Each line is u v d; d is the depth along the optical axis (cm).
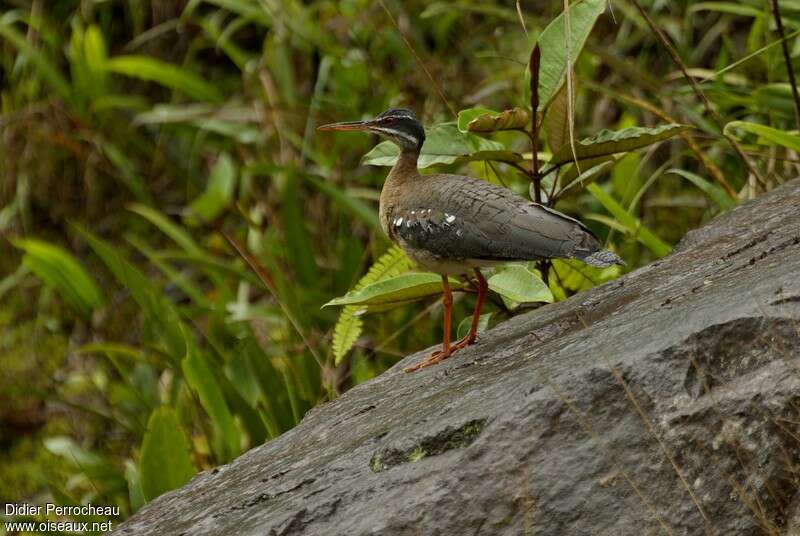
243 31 2036
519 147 1502
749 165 1174
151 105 1983
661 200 1548
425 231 929
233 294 1683
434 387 846
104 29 2003
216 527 749
